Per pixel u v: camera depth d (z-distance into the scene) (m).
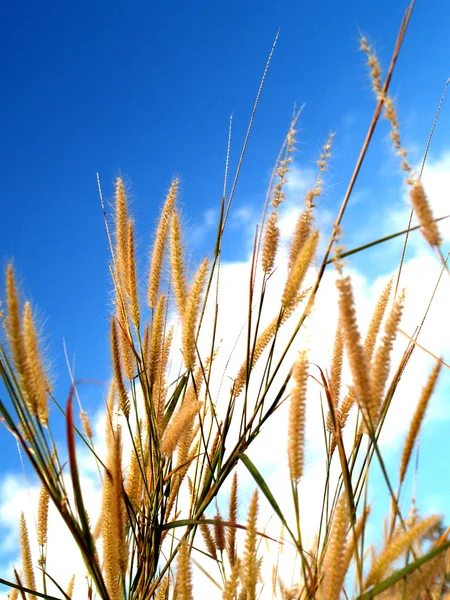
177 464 0.94
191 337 0.86
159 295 0.96
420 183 0.59
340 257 0.65
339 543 0.55
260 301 0.82
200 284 0.86
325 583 0.55
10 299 0.64
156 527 0.85
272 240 0.81
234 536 0.87
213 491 0.82
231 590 0.63
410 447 0.58
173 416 0.89
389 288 0.77
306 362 0.59
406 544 0.55
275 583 0.77
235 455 0.80
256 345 0.86
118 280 0.99
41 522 0.95
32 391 0.64
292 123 0.81
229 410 0.86
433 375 0.58
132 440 0.89
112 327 0.95
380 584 0.55
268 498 0.65
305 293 0.81
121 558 0.65
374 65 0.60
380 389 0.56
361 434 0.76
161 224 0.98
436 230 0.59
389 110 0.60
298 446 0.58
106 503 0.75
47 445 0.65
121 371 0.94
